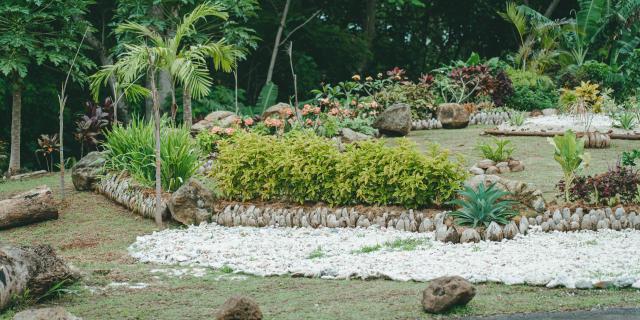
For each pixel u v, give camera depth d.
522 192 9.27
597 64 22.89
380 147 10.10
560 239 8.48
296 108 15.48
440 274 7.06
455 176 9.56
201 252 8.64
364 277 7.14
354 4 31.69
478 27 33.31
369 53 27.81
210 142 13.73
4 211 10.45
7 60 15.22
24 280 6.15
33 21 15.76
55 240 9.80
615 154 13.84
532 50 26.42
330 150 10.37
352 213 9.77
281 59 27.30
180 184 11.29
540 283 6.64
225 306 5.19
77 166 12.73
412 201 9.68
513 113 19.25
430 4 32.41
